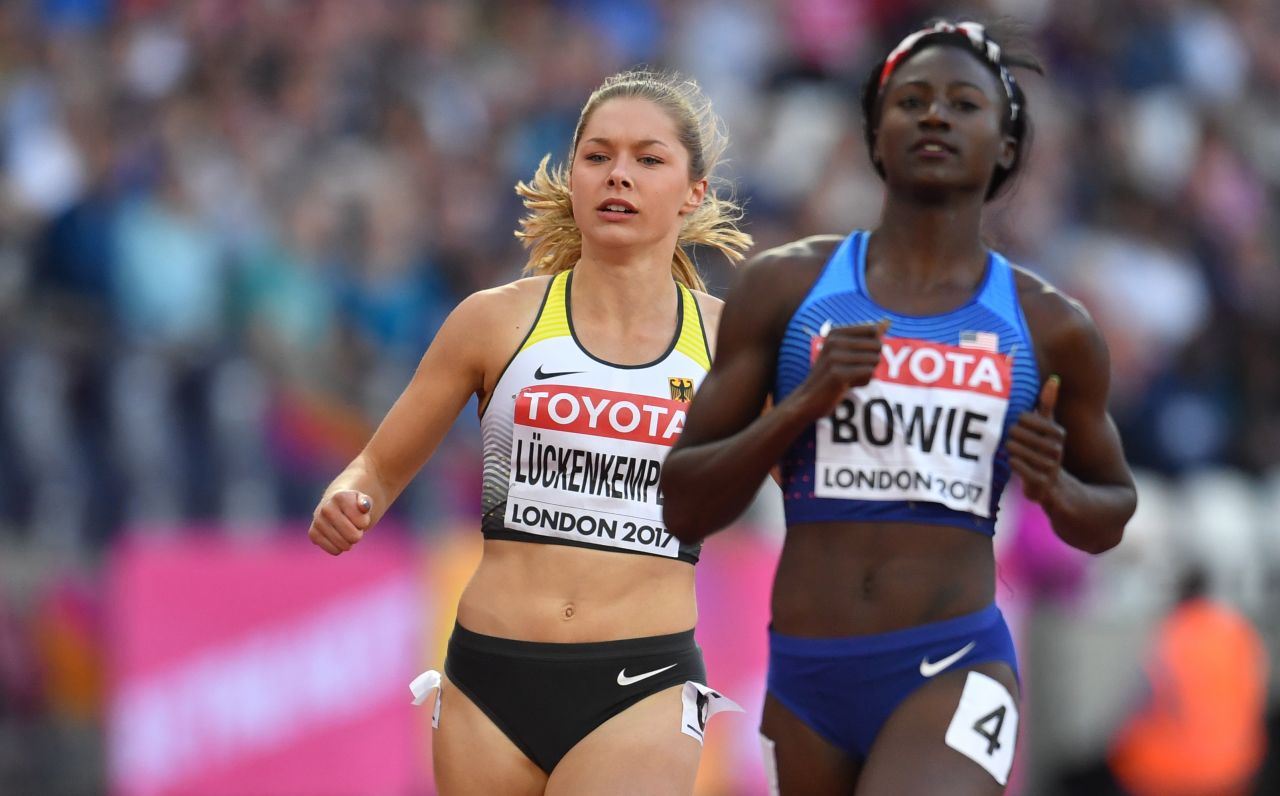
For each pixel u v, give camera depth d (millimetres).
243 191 31375
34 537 24109
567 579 13547
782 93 43094
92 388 25234
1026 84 44250
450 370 13891
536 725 13469
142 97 32500
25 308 25672
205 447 26172
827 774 12008
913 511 11719
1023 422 11273
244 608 23547
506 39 39750
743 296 12133
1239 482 37250
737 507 11648
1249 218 46781
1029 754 28188
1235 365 41375
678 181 14039
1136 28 47812
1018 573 28781
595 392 13688
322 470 28000
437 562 24891
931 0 46156
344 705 24000
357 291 30953
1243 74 50250
